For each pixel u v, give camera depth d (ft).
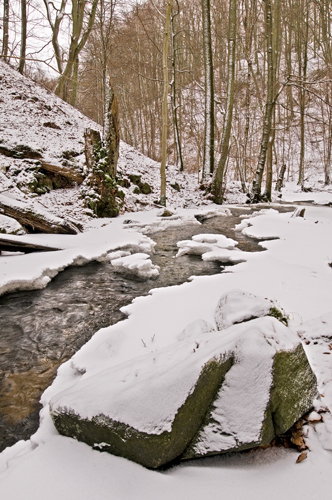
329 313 12.94
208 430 7.21
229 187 74.43
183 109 93.50
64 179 43.83
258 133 103.81
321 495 6.02
